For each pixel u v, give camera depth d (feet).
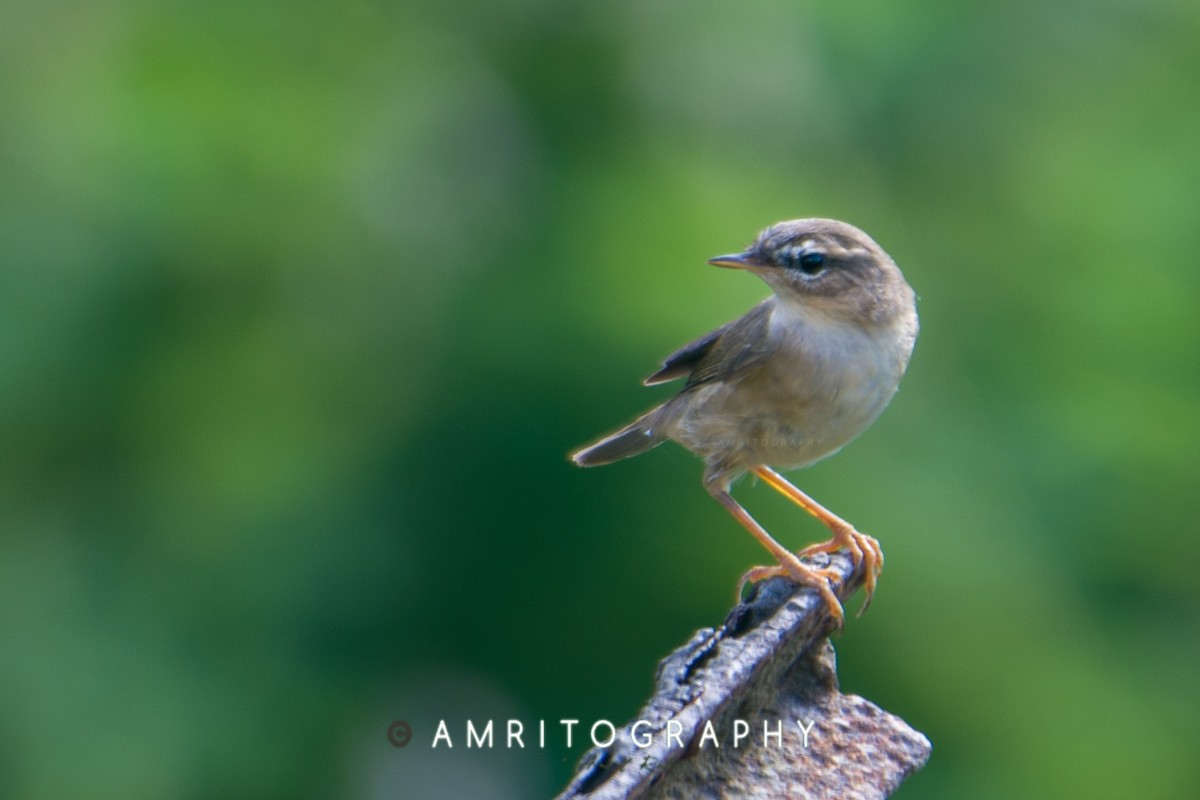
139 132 47.39
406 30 56.18
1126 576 48.01
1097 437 48.96
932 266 54.54
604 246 49.19
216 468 48.57
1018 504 47.42
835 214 52.80
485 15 56.44
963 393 50.03
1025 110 57.21
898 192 56.24
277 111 50.14
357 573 48.06
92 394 47.70
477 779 48.88
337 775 47.62
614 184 51.93
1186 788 44.37
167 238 46.83
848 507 42.80
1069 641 44.52
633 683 47.70
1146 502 48.32
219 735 45.50
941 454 46.73
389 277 51.72
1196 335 51.08
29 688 44.93
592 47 55.57
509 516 47.44
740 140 55.77
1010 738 42.32
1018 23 57.98
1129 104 56.44
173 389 48.70
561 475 46.44
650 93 55.77
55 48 50.80
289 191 49.16
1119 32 58.49
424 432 48.19
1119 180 54.13
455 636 48.88
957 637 42.39
